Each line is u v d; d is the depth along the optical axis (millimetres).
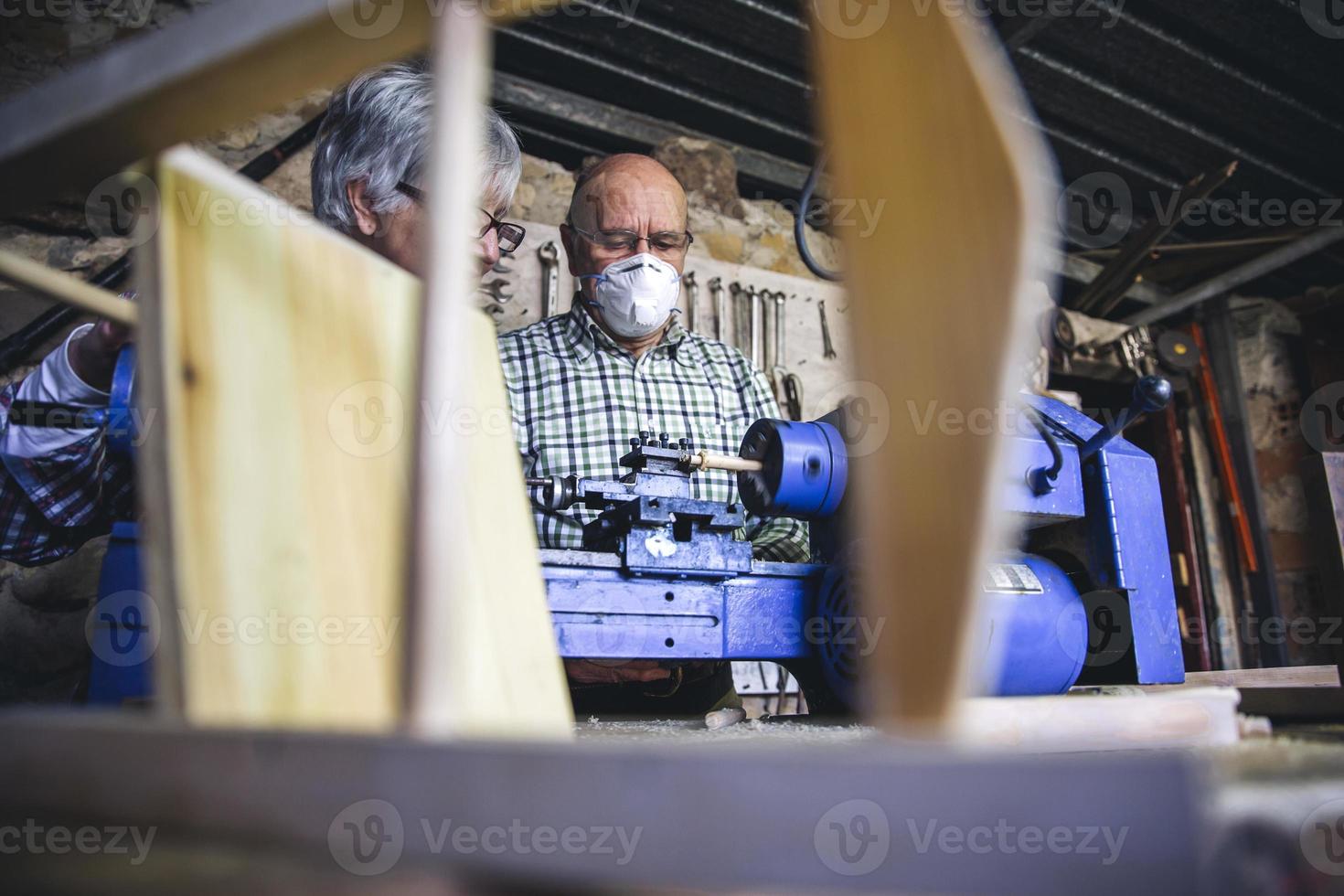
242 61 414
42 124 453
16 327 2320
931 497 332
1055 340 3967
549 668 702
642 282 2115
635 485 1230
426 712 356
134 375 1140
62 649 2225
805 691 1306
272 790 359
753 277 3281
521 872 320
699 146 3479
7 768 431
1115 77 3330
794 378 3188
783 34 3115
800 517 1266
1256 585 4285
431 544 368
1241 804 365
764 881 299
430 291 391
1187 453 4434
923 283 336
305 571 540
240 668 484
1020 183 303
